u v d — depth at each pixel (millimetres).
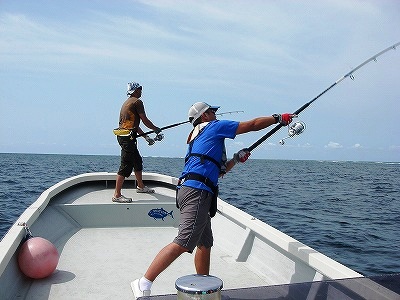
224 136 2881
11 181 23203
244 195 17406
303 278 3225
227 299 2035
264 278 3637
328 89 3365
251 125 2883
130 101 5297
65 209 5117
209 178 2830
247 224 4184
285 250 3424
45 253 3379
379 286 2125
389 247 8617
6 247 2994
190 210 2811
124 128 5281
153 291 3361
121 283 3467
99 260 4004
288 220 11547
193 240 2795
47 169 39000
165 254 2760
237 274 3742
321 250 8297
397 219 12305
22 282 3355
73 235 4773
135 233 4941
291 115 2984
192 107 3064
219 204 4977
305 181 29734
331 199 17156
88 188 6316
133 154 5348
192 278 2012
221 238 4637
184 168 2975
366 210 14102
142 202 5367
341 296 2121
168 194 5980
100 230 5016
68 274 3621
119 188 5344
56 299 3137
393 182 31797
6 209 12812
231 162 3123
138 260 4039
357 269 7070
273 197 17016
